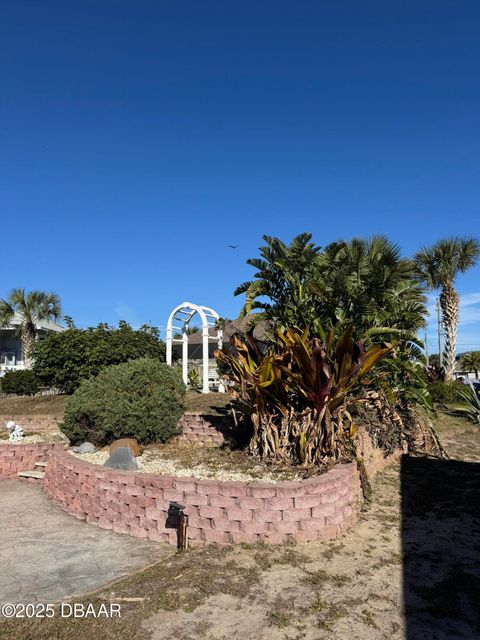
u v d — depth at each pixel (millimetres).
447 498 7102
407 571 4688
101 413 8672
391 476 8383
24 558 5242
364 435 7859
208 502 5531
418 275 22141
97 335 16984
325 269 8906
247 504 5426
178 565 4918
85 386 9156
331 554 5094
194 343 27719
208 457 7910
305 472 6445
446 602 4090
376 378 8625
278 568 4773
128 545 5602
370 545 5348
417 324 9609
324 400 6645
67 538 5875
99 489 6402
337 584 4426
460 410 16219
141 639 3639
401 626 3748
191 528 5559
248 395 7516
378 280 8422
